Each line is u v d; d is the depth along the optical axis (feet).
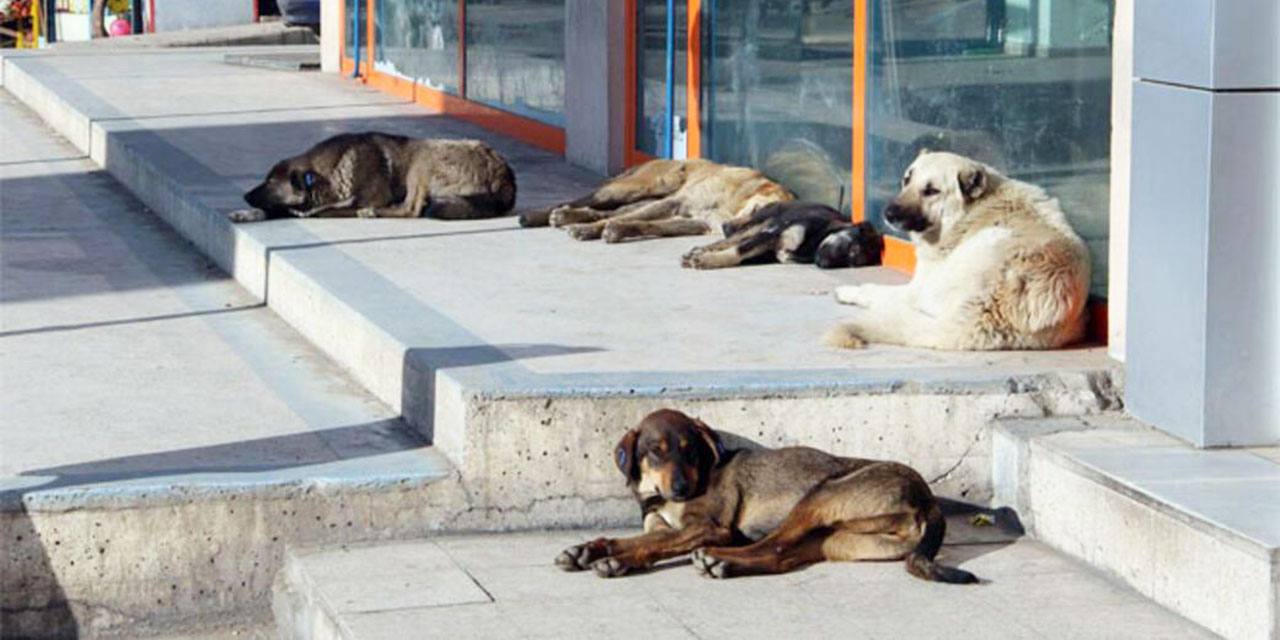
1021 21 31.30
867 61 36.27
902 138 35.24
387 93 67.46
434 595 22.61
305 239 38.37
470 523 25.38
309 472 25.21
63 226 46.96
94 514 24.13
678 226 38.99
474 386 25.31
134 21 105.70
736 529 24.02
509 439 25.26
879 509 23.47
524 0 54.54
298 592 23.76
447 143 41.39
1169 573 22.03
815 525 23.59
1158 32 24.77
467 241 38.37
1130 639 21.08
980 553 24.48
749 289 33.24
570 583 23.08
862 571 23.48
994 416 26.16
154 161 49.26
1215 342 24.13
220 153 51.03
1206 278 24.00
